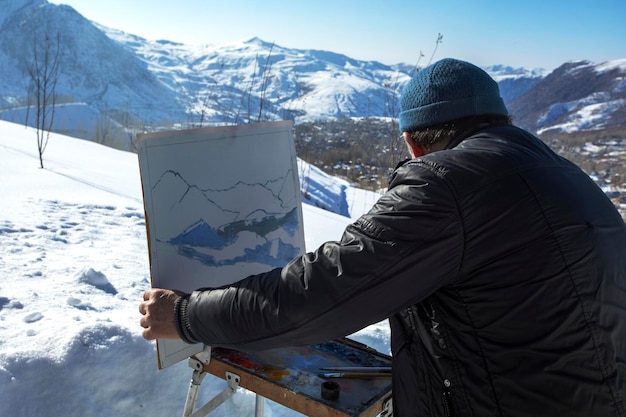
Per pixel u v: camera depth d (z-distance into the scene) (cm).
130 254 363
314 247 463
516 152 117
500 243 109
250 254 179
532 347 108
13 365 190
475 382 113
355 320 112
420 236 108
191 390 162
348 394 142
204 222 164
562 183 115
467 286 112
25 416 186
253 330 119
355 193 876
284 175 193
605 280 110
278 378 147
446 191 109
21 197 462
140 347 218
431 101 126
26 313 238
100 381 205
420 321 121
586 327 106
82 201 486
